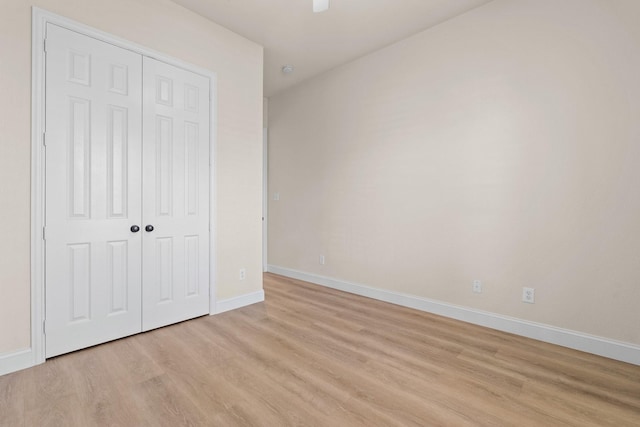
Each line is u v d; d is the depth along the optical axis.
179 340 2.25
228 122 2.89
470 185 2.63
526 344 2.23
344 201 3.65
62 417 1.42
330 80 3.77
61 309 1.97
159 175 2.42
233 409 1.50
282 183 4.44
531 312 2.34
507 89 2.42
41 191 1.87
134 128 2.27
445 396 1.62
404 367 1.90
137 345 2.15
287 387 1.68
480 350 2.14
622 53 1.96
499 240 2.48
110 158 2.16
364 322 2.65
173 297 2.53
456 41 2.69
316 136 3.96
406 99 3.05
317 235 3.97
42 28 1.86
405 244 3.09
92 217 2.08
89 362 1.91
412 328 2.53
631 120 1.94
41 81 1.86
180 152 2.54
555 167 2.22
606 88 2.02
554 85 2.21
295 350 2.11
